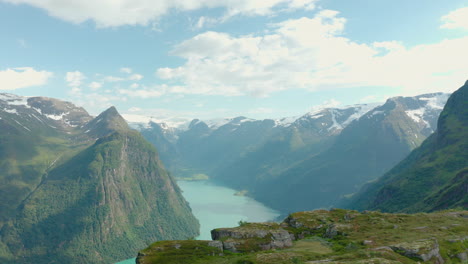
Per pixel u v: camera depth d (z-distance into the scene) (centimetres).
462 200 15488
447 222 8362
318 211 11588
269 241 7825
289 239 8194
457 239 6366
